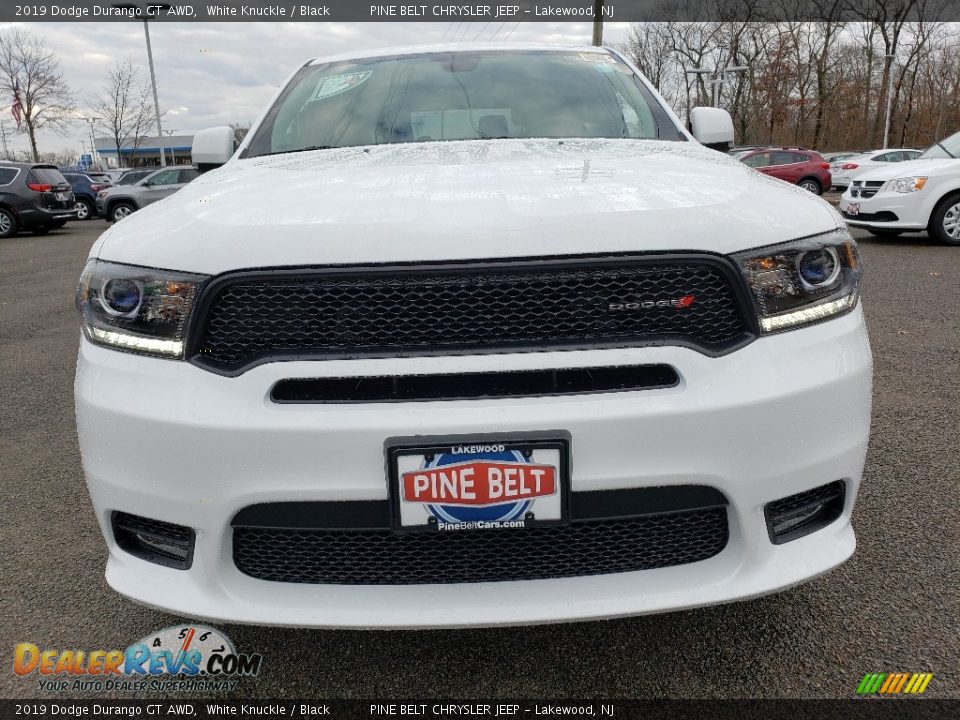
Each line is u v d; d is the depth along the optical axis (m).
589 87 2.71
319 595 1.46
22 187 15.80
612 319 1.38
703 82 48.25
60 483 2.93
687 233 1.39
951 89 43.22
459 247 1.35
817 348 1.47
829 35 43.72
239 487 1.38
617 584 1.45
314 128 2.57
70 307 7.14
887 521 2.37
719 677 1.72
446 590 1.45
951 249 8.91
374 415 1.35
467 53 2.96
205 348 1.42
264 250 1.38
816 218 1.54
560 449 1.34
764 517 1.46
